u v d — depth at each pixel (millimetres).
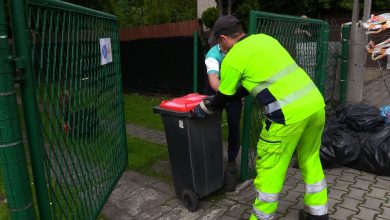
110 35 3734
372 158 3969
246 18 11430
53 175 2354
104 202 3275
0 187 3971
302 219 3111
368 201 3434
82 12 2785
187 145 3283
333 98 7207
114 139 3760
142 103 8961
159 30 10070
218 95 2783
